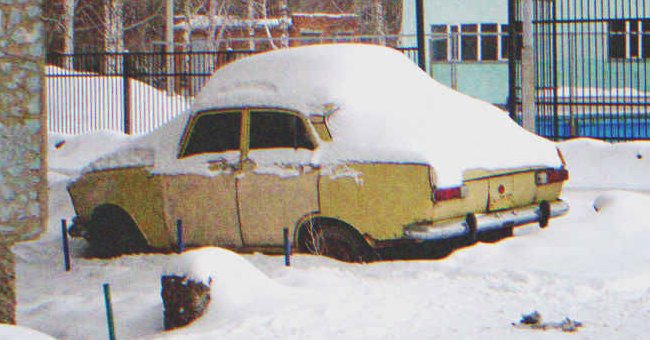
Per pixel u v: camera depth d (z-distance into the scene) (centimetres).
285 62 1196
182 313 902
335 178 1093
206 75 2552
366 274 1037
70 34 4412
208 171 1173
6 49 1341
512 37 2052
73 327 949
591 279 985
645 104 2102
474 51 4019
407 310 880
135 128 2788
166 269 923
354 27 5844
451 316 858
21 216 1361
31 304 1052
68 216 1546
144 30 5109
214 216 1174
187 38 4981
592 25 3541
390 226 1068
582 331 798
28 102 1366
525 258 1079
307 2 6462
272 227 1138
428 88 1212
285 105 1147
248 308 888
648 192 1747
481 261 1074
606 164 1950
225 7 5753
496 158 1120
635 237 1138
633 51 3528
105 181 1255
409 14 4050
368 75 1175
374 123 1109
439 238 1046
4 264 856
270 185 1132
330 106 1125
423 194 1048
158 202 1213
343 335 795
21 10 1354
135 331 934
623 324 819
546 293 948
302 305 895
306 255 1114
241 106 1172
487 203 1111
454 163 1065
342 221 1094
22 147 1359
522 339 773
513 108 2055
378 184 1070
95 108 2905
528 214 1152
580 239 1139
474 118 1172
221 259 925
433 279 1015
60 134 2697
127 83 2633
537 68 2188
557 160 1207
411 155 1055
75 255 1300
